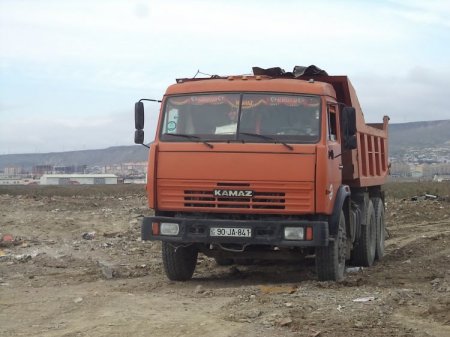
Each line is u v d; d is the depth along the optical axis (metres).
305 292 8.92
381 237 13.82
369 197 13.76
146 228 9.67
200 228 9.42
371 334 6.69
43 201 28.27
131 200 31.16
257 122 9.55
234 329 6.96
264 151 9.26
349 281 9.95
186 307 8.15
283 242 9.17
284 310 7.71
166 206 9.55
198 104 9.82
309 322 7.16
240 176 9.27
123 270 11.62
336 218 9.66
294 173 9.16
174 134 9.72
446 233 18.05
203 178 9.38
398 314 7.59
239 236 9.27
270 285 9.94
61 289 9.71
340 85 11.02
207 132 9.61
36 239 16.81
